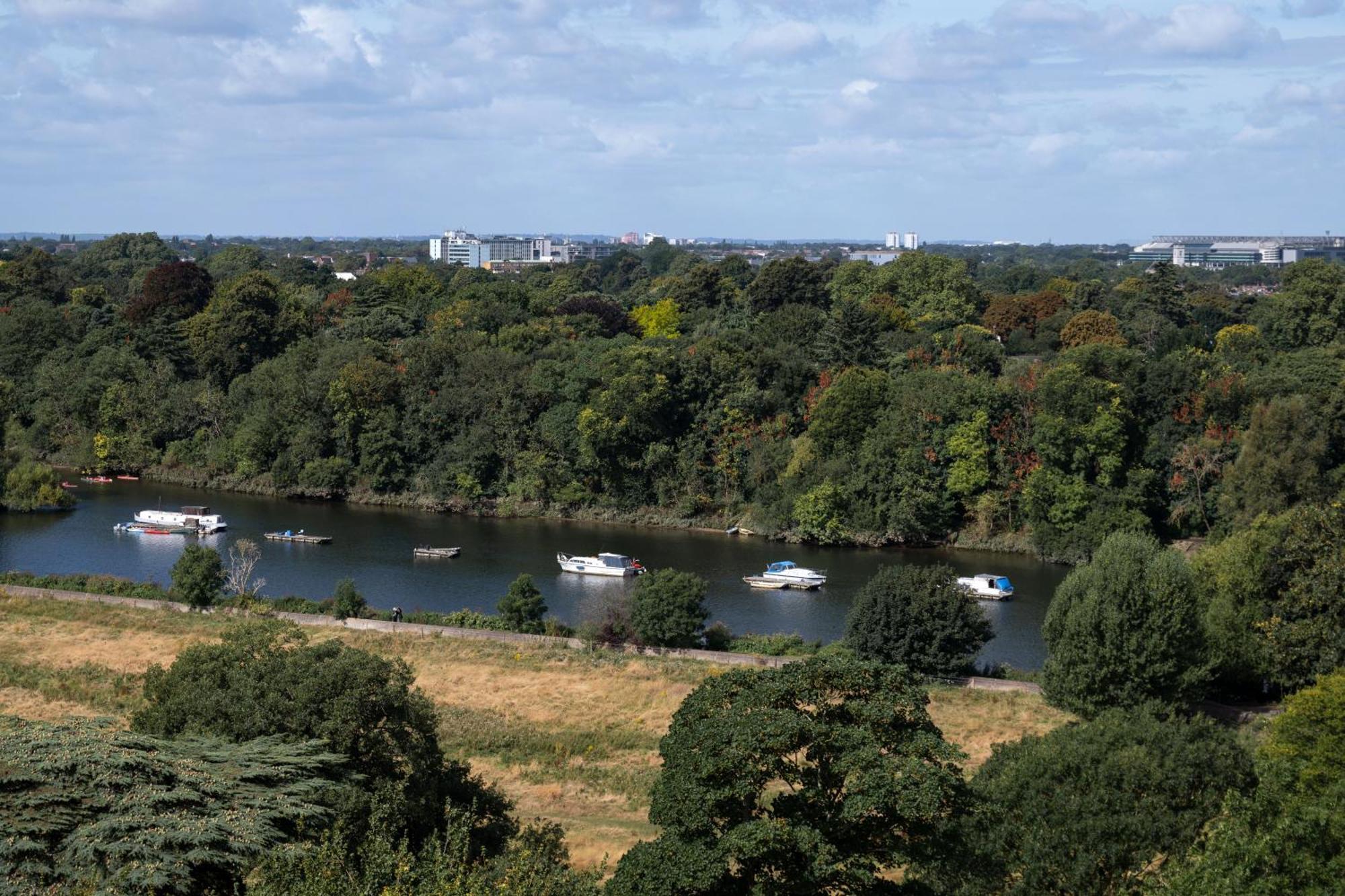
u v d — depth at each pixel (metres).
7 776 40.72
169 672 54.50
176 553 124.88
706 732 39.94
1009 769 45.41
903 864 42.47
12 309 194.75
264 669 51.22
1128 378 136.38
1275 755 50.50
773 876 38.28
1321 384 136.75
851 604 109.56
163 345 178.38
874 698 40.69
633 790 64.50
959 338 157.50
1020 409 137.25
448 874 37.22
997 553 132.12
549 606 107.00
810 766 39.97
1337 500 89.00
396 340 180.88
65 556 123.00
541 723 74.00
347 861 39.69
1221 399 132.88
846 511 136.38
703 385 151.38
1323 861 35.47
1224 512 122.88
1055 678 73.00
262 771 44.03
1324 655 73.12
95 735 45.50
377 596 110.25
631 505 148.75
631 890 38.31
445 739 70.69
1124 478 132.50
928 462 135.88
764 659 86.31
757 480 146.12
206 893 39.16
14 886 37.09
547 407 155.75
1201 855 36.56
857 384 142.50
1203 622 72.88
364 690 49.22
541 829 53.31
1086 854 40.25
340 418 157.00
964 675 84.12
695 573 121.69
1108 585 72.06
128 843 38.56
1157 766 43.25
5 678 79.56
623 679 81.62
